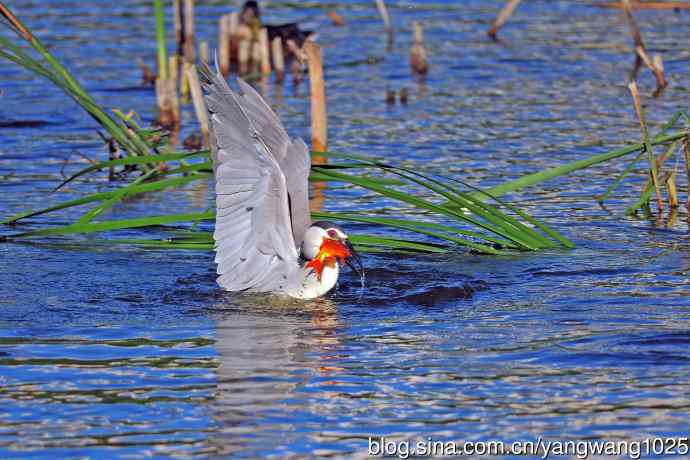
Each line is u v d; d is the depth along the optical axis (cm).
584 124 2164
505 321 1158
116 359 1041
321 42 2991
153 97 2422
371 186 1444
